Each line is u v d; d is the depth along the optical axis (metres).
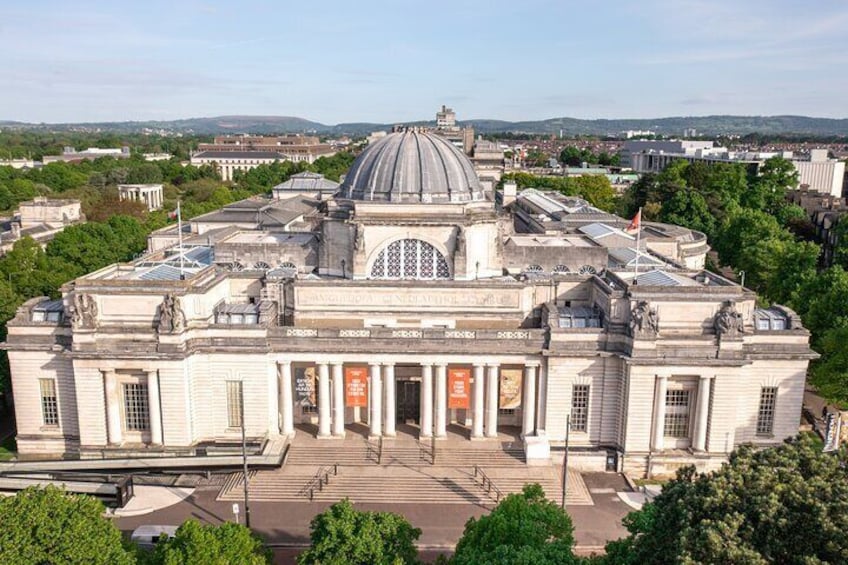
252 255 119.25
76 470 95.12
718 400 97.06
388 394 102.31
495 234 114.69
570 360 99.12
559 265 119.69
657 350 96.12
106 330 97.25
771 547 48.22
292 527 84.81
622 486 95.56
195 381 99.69
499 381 103.38
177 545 59.91
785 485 51.00
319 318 107.06
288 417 102.81
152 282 97.12
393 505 89.81
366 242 109.31
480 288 105.94
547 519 64.00
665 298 97.00
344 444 101.62
